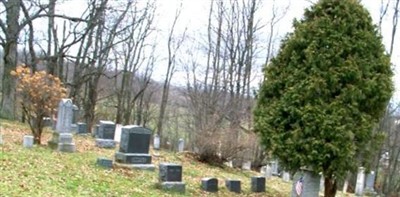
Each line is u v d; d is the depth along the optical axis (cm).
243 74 3862
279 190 1983
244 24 3897
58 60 3575
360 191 2622
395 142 3762
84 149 1980
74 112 2823
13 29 2883
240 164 2516
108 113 4719
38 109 1872
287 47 1373
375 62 1316
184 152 2427
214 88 3847
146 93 5328
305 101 1287
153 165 1805
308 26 1334
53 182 1267
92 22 3198
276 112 1337
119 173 1588
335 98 1272
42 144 1902
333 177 1314
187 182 1691
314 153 1262
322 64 1284
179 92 5222
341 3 1325
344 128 1249
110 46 3753
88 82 4053
